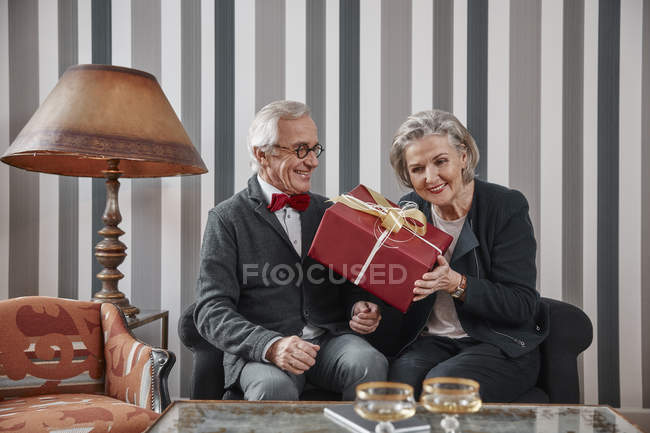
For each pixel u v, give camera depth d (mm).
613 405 2154
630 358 2154
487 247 1598
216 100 2211
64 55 2215
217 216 1543
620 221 2166
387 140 2205
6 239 2205
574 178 2174
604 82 2166
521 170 2186
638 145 2166
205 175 2209
